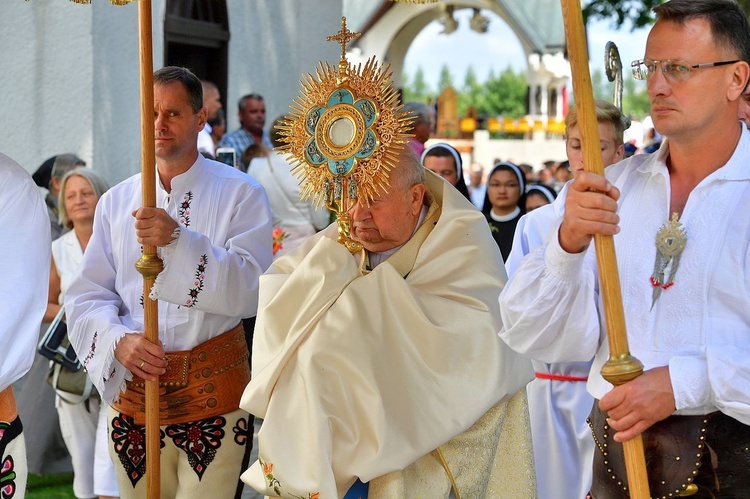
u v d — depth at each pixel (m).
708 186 2.36
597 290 2.52
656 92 2.33
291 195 6.34
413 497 2.84
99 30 6.62
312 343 2.80
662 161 2.47
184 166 3.81
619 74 2.46
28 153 6.65
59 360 4.95
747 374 2.24
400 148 2.89
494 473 3.02
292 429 2.76
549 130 28.91
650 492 2.40
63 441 5.82
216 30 8.21
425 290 2.95
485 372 2.83
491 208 5.59
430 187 3.09
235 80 8.49
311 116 2.97
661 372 2.29
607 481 2.56
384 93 2.90
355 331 2.80
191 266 3.54
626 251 2.46
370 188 2.90
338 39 2.97
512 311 2.52
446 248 2.97
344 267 2.91
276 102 8.95
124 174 6.89
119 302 3.87
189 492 3.70
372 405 2.74
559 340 2.52
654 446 2.40
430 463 2.88
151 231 3.47
